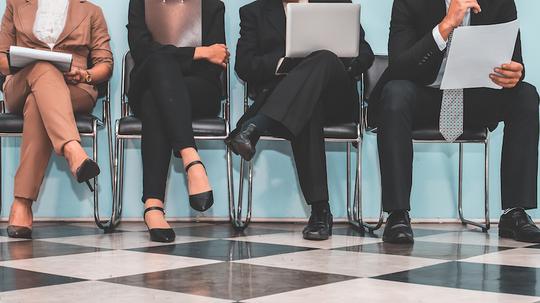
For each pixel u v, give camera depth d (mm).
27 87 2436
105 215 3156
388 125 2256
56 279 1485
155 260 1782
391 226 2227
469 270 1625
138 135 2578
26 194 2379
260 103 2418
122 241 2258
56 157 3139
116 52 3174
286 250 2012
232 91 3189
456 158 3219
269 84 2701
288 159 3205
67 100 2336
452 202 3219
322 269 1630
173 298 1280
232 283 1438
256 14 2850
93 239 2320
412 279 1494
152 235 2258
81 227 2830
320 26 2365
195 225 2971
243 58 2750
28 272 1579
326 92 2434
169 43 2797
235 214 2926
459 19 2311
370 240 2309
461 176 3098
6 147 3107
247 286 1404
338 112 2580
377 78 2934
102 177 3154
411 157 2266
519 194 2334
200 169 2236
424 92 2451
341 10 2367
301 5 2359
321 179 2352
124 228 2771
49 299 1270
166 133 2316
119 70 3176
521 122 2357
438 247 2096
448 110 2438
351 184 3217
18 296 1298
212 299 1271
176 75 2332
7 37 2854
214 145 3174
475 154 3217
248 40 2811
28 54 2350
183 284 1428
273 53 2686
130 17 2830
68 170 3146
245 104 2850
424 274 1562
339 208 3207
